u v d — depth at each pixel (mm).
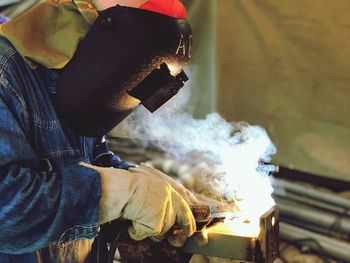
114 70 1073
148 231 1122
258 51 2650
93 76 1084
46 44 1105
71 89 1104
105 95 1102
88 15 1089
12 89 1064
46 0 1145
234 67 2723
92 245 1332
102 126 1173
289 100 2662
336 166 2648
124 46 1060
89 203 1072
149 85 1113
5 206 1010
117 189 1096
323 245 2596
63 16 1113
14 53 1097
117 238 1187
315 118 2641
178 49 1113
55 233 1048
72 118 1143
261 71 2678
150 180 1146
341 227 2635
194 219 1195
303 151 2701
